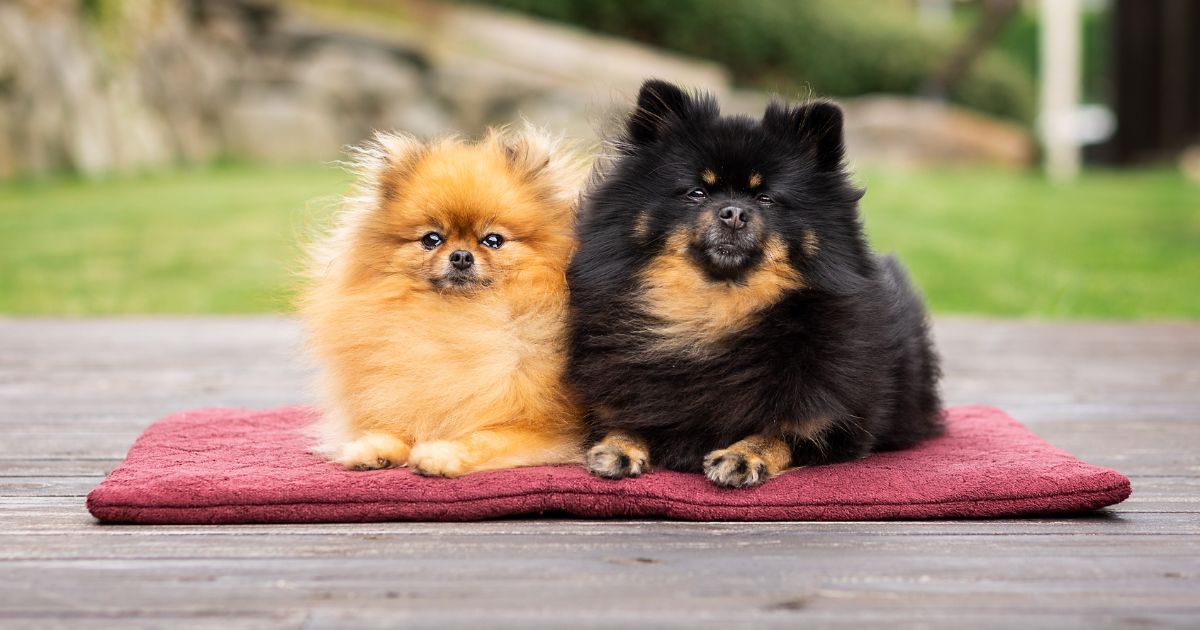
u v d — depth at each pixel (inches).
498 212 160.6
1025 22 1223.5
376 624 104.7
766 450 152.1
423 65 747.4
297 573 118.7
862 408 154.6
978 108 979.9
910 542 131.1
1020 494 142.3
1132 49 909.2
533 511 141.9
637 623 105.2
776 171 161.5
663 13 870.4
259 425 184.2
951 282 402.9
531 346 158.7
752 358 153.2
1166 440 191.5
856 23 931.3
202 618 106.3
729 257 152.2
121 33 629.9
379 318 159.6
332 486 140.3
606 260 159.9
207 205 522.3
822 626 104.9
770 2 899.4
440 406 155.3
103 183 573.0
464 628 103.8
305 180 617.0
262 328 320.2
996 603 110.7
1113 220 547.2
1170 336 314.3
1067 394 235.3
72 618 106.4
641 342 155.7
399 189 164.1
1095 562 123.4
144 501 137.4
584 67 749.9
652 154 165.6
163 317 341.4
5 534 133.3
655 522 140.7
